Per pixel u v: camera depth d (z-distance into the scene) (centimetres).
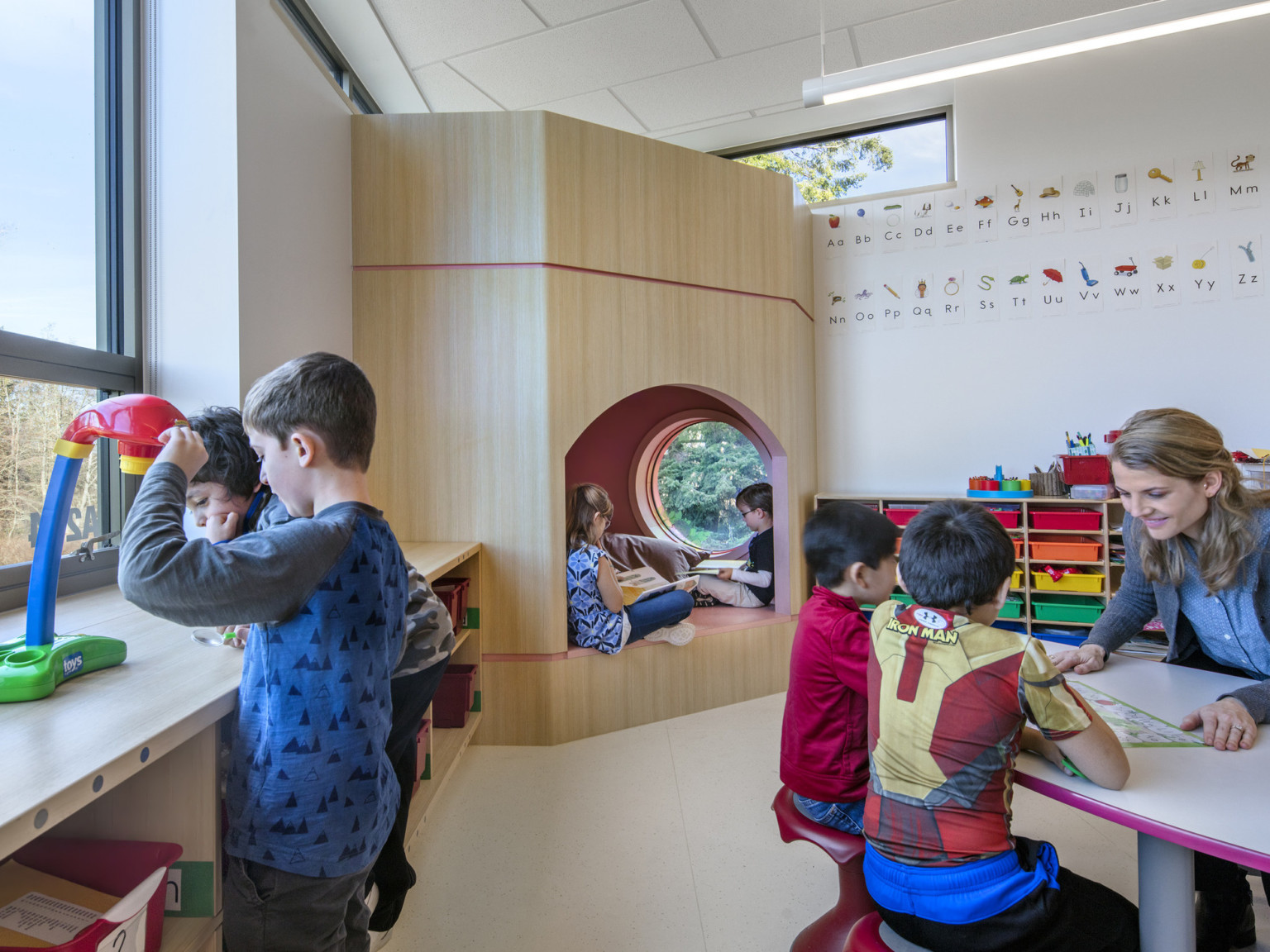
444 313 289
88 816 105
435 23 351
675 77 409
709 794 244
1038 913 105
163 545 86
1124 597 168
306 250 247
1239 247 364
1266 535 138
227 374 201
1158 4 239
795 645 158
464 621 276
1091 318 390
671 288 321
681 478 454
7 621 143
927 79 274
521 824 224
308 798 94
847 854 141
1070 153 391
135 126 197
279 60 227
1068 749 105
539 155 285
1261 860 87
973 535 118
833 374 439
